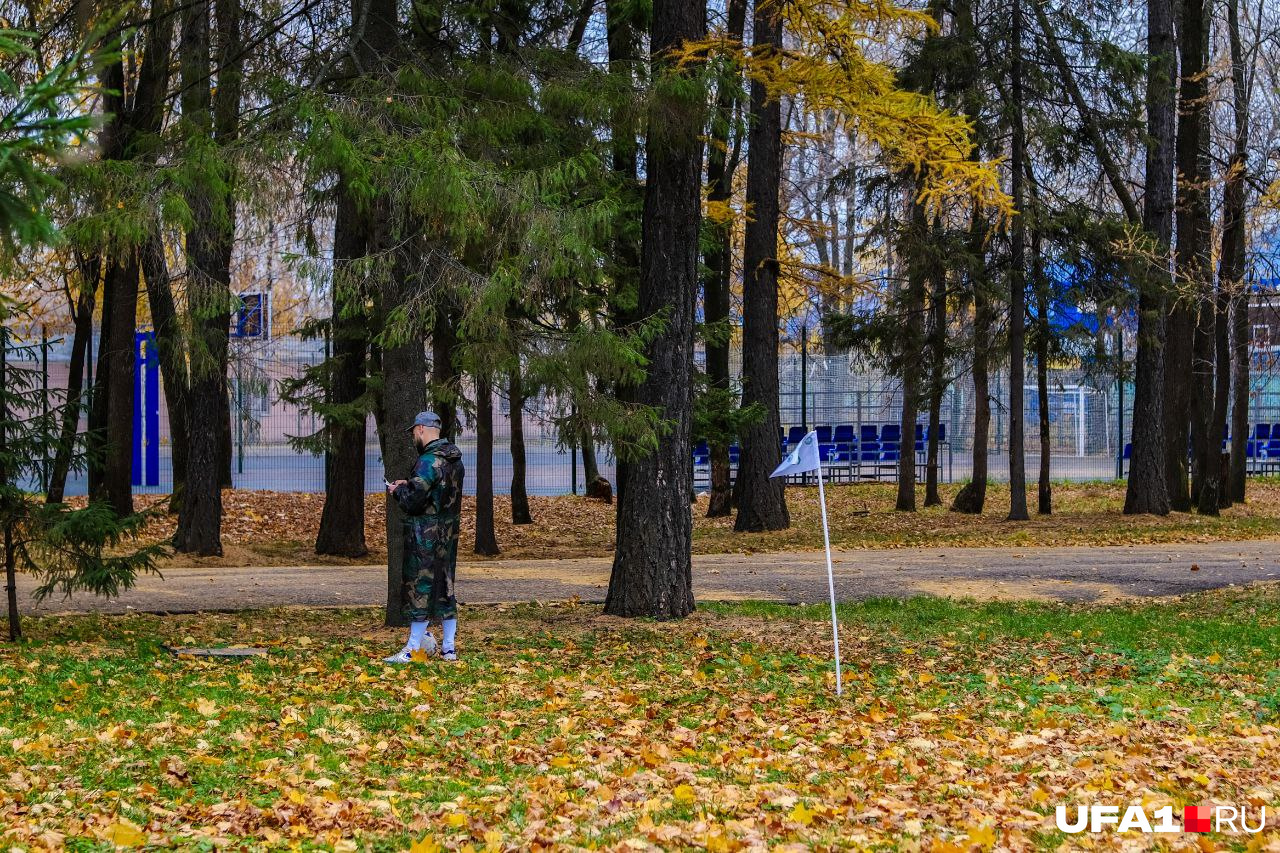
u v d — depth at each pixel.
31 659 9.47
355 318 17.81
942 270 25.75
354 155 9.36
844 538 22.70
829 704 8.67
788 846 4.89
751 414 21.78
